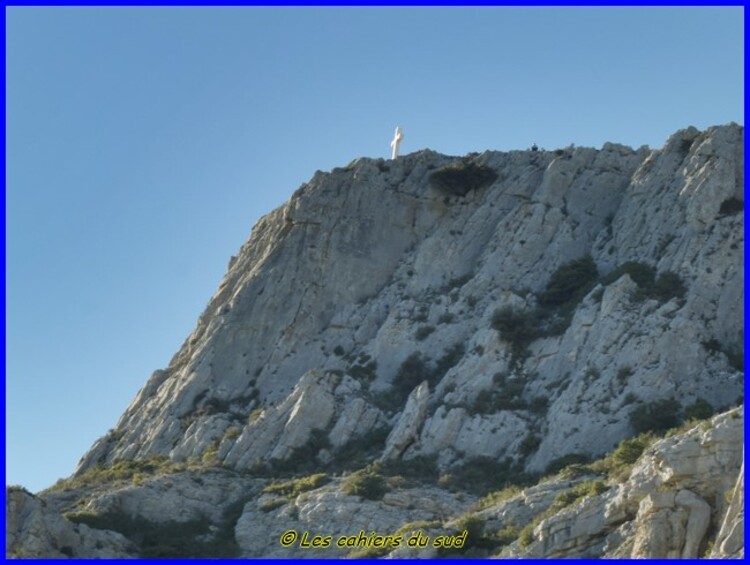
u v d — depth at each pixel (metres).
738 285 129.62
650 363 123.94
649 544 88.12
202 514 121.69
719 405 121.00
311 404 131.88
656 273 134.12
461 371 131.12
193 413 141.62
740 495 86.00
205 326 155.75
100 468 138.88
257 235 162.62
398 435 125.31
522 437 122.69
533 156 156.88
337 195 156.75
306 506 116.19
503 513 106.81
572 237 145.75
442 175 154.75
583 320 130.50
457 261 149.12
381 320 145.75
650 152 152.50
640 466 94.44
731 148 142.00
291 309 148.75
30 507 110.44
